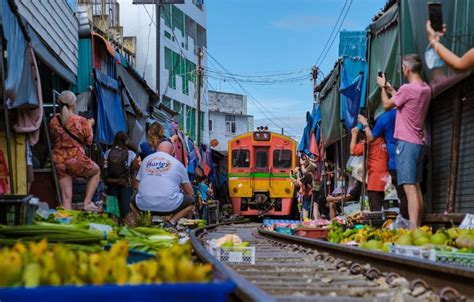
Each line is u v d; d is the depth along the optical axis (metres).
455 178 9.55
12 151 9.70
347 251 6.73
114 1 26.91
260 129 29.86
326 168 20.95
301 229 11.69
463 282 4.21
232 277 3.09
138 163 13.57
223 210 34.62
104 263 2.40
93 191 10.80
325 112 19.36
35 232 4.98
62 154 10.52
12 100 8.60
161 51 39.25
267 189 29.41
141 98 18.92
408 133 9.03
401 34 10.27
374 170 11.37
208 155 34.44
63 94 10.62
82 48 14.05
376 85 12.10
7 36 8.09
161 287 2.12
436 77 9.49
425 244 6.46
